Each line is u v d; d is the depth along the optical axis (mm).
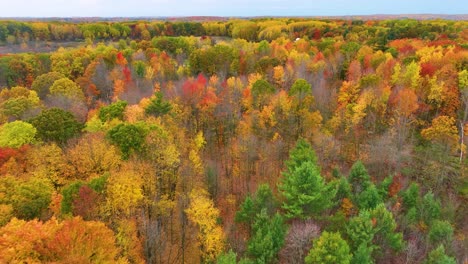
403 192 50438
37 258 28844
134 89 82625
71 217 33000
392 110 67812
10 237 29062
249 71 95312
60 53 112188
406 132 65875
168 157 46312
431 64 78250
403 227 45781
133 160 45531
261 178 58312
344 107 68938
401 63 83750
